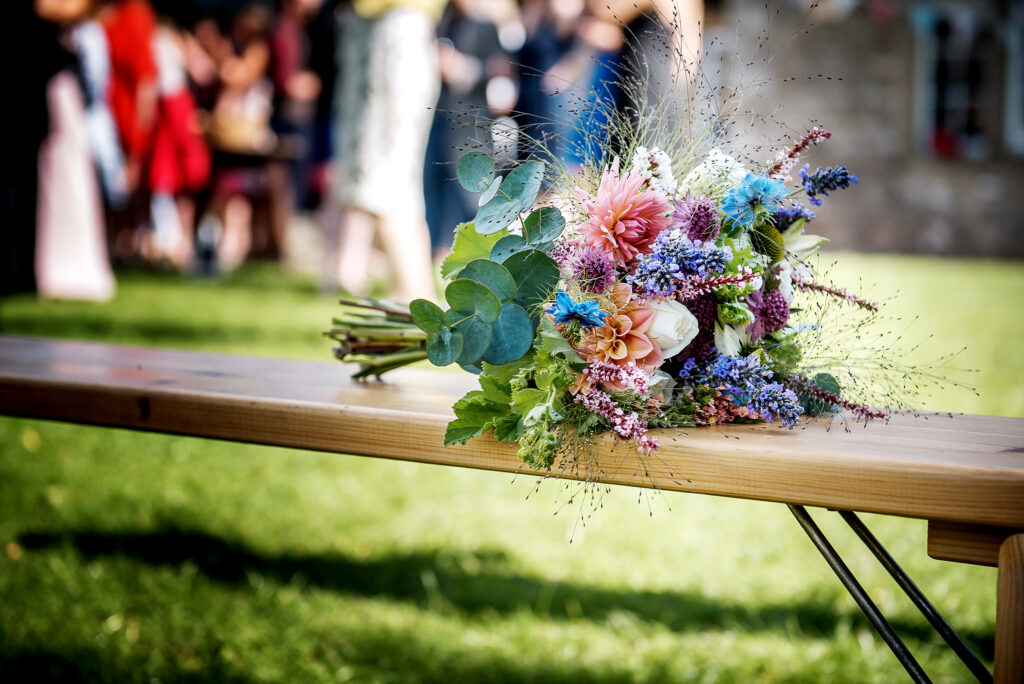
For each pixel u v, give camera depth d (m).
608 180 1.39
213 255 7.84
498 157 1.48
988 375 4.30
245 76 7.94
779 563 2.56
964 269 9.59
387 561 2.56
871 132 12.33
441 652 2.10
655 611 2.30
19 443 3.42
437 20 5.48
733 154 1.48
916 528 2.76
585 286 1.33
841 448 1.14
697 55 1.49
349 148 5.52
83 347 1.90
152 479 3.10
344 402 1.39
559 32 5.64
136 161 7.59
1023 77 12.12
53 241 6.25
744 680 1.99
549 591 2.40
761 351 1.36
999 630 1.02
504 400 1.29
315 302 6.14
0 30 5.79
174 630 2.18
